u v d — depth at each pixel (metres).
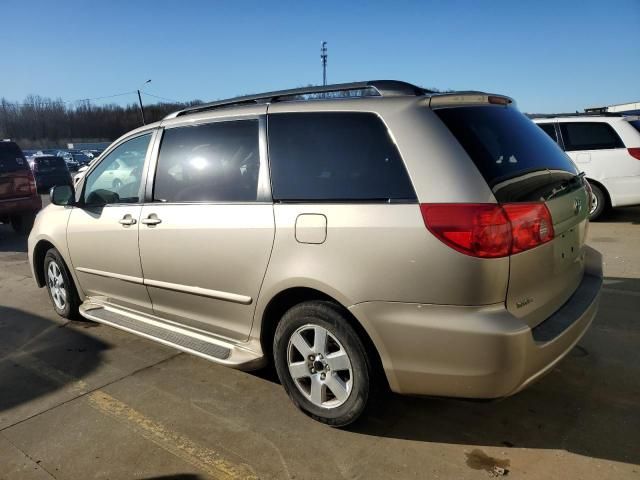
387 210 2.57
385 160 2.66
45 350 4.29
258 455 2.77
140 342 4.38
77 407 3.35
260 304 3.10
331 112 2.91
